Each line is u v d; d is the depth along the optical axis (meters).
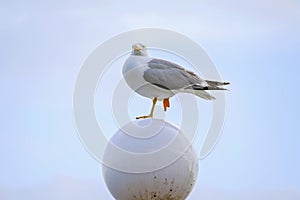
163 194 12.48
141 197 12.50
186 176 12.48
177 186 12.46
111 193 12.84
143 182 12.36
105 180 12.83
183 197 12.75
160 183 12.38
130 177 12.38
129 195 12.52
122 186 12.48
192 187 12.79
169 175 12.34
